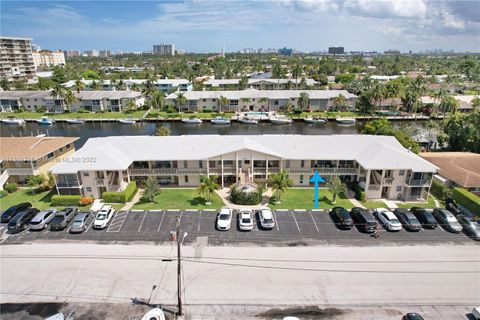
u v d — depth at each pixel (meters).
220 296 28.56
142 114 113.25
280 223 40.12
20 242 36.34
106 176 45.56
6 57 179.12
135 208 43.75
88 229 38.78
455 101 104.12
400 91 116.94
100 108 117.44
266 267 32.25
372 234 37.75
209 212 42.69
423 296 28.83
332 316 26.62
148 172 49.66
